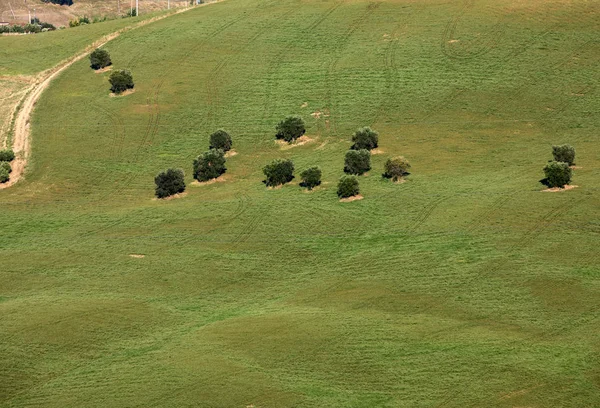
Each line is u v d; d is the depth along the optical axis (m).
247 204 104.44
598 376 58.97
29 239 100.25
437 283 77.00
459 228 89.25
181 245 92.69
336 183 108.06
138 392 60.91
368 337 66.75
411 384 59.72
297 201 103.44
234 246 91.31
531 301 71.62
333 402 58.00
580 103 129.38
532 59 143.25
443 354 63.31
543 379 59.03
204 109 139.12
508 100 132.12
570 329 66.25
